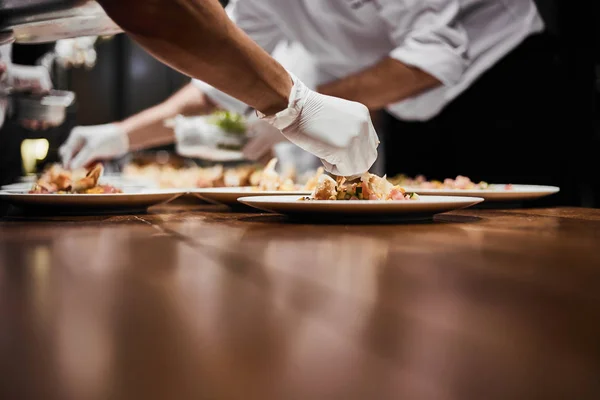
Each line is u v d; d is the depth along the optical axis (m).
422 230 0.92
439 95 2.65
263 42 2.80
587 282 0.49
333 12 2.60
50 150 3.29
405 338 0.33
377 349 0.31
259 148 2.77
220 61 1.00
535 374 0.27
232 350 0.31
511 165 3.48
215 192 1.37
